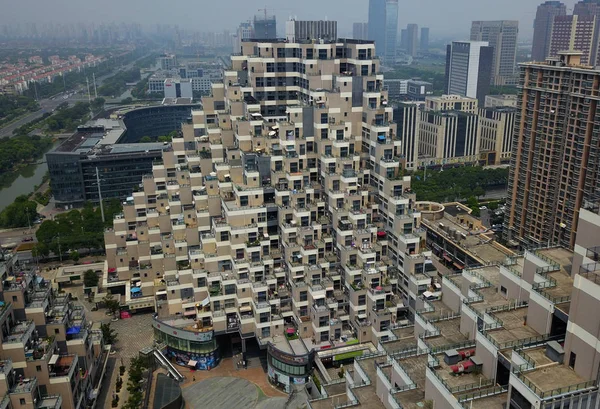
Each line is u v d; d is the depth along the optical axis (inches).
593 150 7613.2
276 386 5728.3
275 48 7027.6
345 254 5890.8
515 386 2605.8
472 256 7490.2
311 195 6274.6
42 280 5477.4
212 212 6628.9
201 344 5974.4
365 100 6343.5
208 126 7500.0
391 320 5615.2
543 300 2962.6
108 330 6451.8
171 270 7140.8
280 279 6186.0
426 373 3176.7
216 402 5536.4
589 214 2746.1
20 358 4503.0
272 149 6299.2
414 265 5674.2
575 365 2615.7
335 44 6756.9
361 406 3612.2
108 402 5526.6
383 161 6023.6
